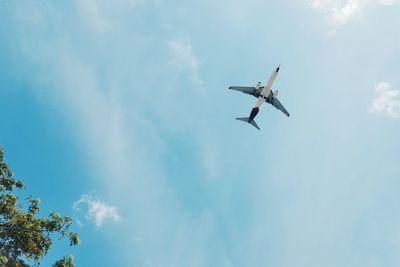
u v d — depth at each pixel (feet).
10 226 96.63
